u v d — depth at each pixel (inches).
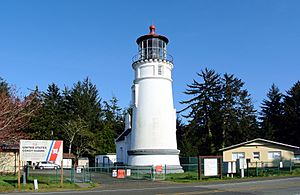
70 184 1047.6
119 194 778.8
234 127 2413.9
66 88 3341.5
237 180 1194.6
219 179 1252.5
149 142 1599.4
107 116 3430.1
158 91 1647.4
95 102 3339.1
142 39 1712.6
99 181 1248.8
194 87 2546.8
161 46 1707.7
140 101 1663.4
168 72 1696.6
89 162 2787.9
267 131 2598.4
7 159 1472.7
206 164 1317.7
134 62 1712.6
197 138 2456.9
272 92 2967.5
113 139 2965.1
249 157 1764.3
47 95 3225.9
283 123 2657.5
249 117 2635.3
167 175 1432.1
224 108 2453.2
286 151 1756.9
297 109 2655.0
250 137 2519.7
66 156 2576.3
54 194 802.8
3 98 1550.2
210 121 2429.9
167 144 1612.9
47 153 997.2
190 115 2507.4
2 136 1393.9
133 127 1681.8
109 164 2277.3
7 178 1198.3
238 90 2645.2
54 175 1459.2
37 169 2128.4
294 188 857.5
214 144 2429.9
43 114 2738.7
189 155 2169.0
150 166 1488.7
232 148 1779.0
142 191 850.1
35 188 938.7
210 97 2539.4
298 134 2554.1
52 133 2714.1
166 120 1636.3
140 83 1679.4
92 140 2824.8
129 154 1667.1
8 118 1501.0
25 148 976.3
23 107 1702.8
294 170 1544.0
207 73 2551.7
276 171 1494.8
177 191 836.0
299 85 2728.8
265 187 898.7
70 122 2787.9
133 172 1518.2
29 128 2539.4
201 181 1193.4
